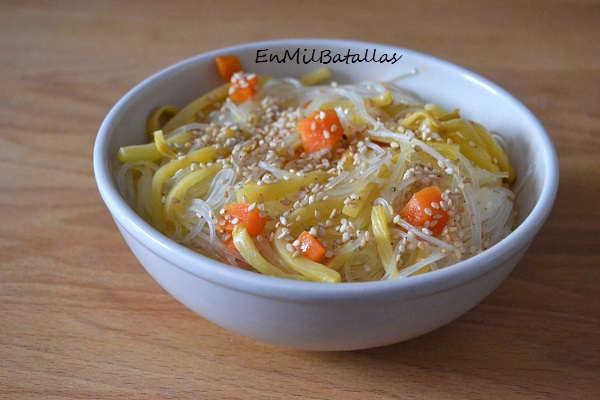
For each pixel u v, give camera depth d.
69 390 0.27
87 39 0.47
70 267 0.31
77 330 0.29
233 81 0.34
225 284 0.24
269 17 0.49
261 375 0.27
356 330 0.25
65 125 0.39
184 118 0.33
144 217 0.30
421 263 0.27
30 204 0.34
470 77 0.33
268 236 0.28
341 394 0.27
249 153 0.30
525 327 0.29
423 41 0.46
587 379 0.27
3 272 0.31
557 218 0.33
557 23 0.48
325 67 0.36
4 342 0.28
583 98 0.41
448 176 0.29
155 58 0.45
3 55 0.45
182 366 0.28
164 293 0.30
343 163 0.29
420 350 0.28
